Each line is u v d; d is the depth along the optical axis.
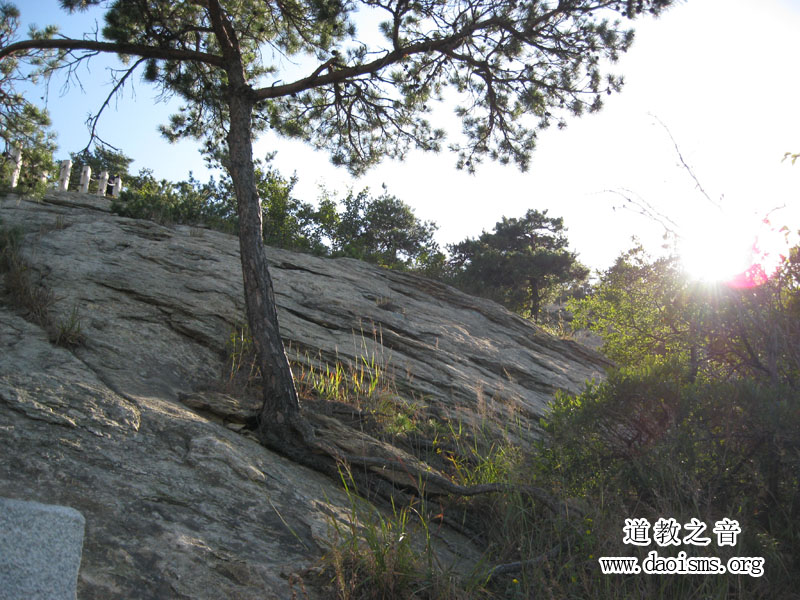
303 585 3.68
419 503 5.29
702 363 5.54
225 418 5.84
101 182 16.48
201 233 11.66
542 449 5.35
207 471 4.63
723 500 4.71
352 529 4.12
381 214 32.59
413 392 7.94
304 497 4.75
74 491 3.92
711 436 4.74
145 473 4.36
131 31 7.38
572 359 12.34
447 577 3.95
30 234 9.55
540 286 31.12
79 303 7.43
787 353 5.05
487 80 8.18
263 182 15.53
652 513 4.57
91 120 7.49
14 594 2.69
